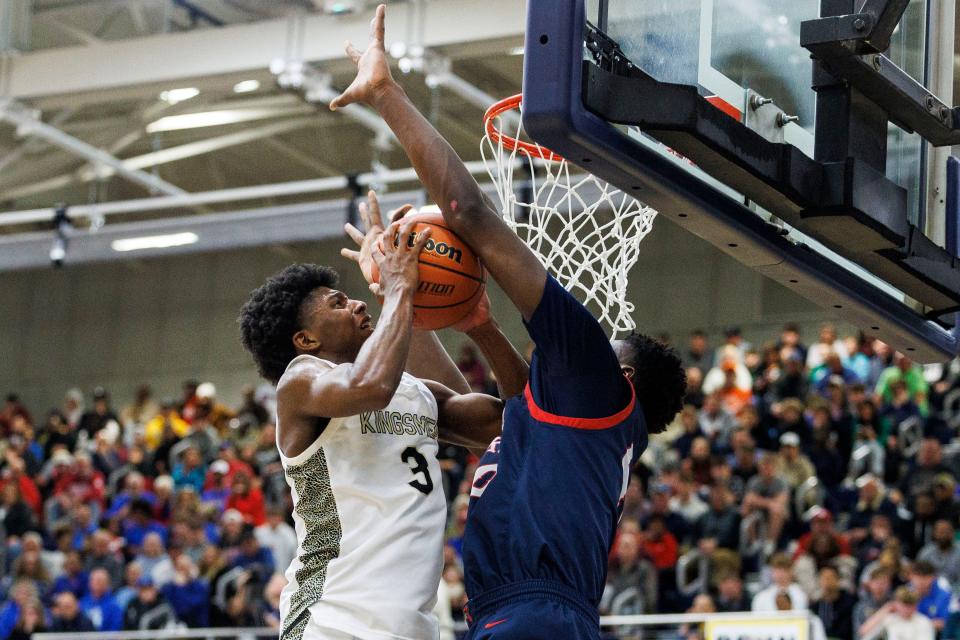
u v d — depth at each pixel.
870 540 9.33
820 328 15.15
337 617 2.65
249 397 14.00
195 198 13.67
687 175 2.59
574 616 2.53
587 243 3.59
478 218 2.62
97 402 14.67
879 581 8.36
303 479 2.75
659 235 16.28
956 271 3.16
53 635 9.15
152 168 15.27
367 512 2.71
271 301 2.89
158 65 12.06
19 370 18.95
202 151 14.73
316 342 2.87
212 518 11.19
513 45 10.82
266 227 13.54
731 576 8.87
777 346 13.27
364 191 13.11
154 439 13.98
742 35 2.95
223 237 13.77
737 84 2.91
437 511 2.78
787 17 3.05
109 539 10.73
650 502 10.13
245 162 15.38
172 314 18.31
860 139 2.86
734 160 2.52
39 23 12.77
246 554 9.80
